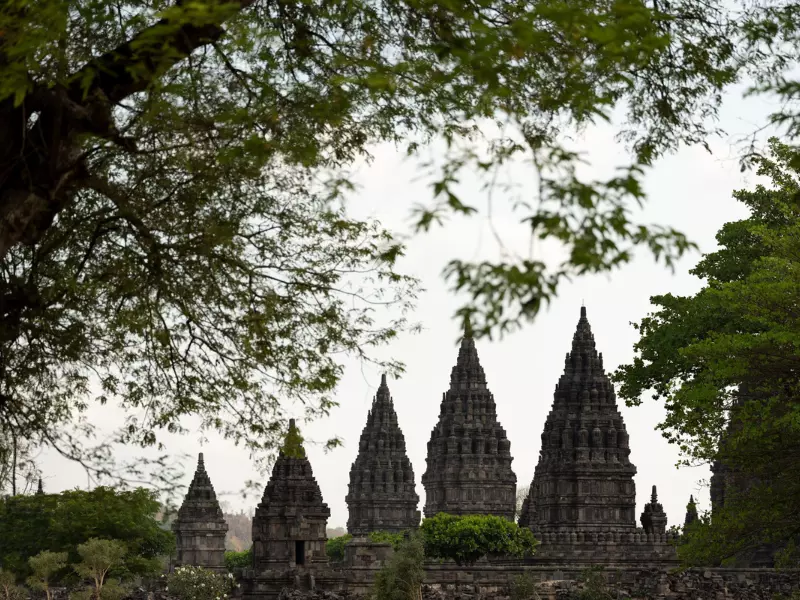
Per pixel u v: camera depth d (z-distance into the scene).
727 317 70.19
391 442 181.00
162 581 106.06
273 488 113.31
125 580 109.94
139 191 22.25
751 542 47.91
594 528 134.38
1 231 18.77
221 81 20.25
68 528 93.75
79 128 19.17
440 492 157.25
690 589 90.69
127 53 18.98
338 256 23.72
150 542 116.00
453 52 15.35
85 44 19.56
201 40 18.72
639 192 13.93
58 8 16.45
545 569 111.81
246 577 107.56
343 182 20.44
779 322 46.38
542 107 16.98
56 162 19.08
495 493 156.88
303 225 23.25
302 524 111.62
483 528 125.94
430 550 126.81
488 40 15.29
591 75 16.48
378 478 178.12
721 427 48.25
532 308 13.49
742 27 21.36
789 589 85.56
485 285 13.49
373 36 19.84
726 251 75.75
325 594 98.69
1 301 21.56
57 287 22.84
